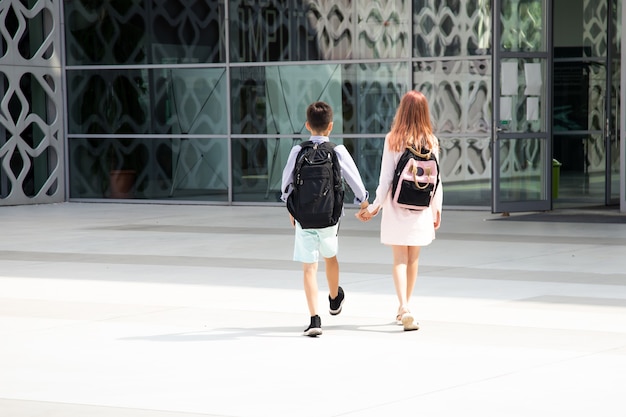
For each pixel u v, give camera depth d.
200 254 17.80
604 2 27.61
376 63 26.86
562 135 28.83
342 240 19.72
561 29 28.48
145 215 25.69
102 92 29.77
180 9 28.75
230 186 28.41
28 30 29.38
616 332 10.90
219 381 9.02
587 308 12.27
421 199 11.18
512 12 23.95
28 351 10.31
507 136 24.02
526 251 17.70
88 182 30.12
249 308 12.59
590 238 19.53
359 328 11.29
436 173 11.30
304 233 10.95
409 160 11.15
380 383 8.87
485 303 12.70
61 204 29.59
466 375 9.11
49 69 29.83
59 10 29.94
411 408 8.06
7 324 11.75
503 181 24.17
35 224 23.62
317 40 27.39
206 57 28.52
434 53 26.30
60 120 30.12
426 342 10.52
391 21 26.66
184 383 8.96
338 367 9.48
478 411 7.96
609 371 9.20
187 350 10.28
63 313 12.41
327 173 10.85
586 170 28.52
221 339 10.79
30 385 8.95
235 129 28.31
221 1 28.23
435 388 8.67
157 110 29.17
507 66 23.91
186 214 25.80
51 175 29.97
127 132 29.56
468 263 16.28
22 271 16.05
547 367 9.38
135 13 29.27
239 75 28.22
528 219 23.38
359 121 27.09
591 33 28.02
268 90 27.94
